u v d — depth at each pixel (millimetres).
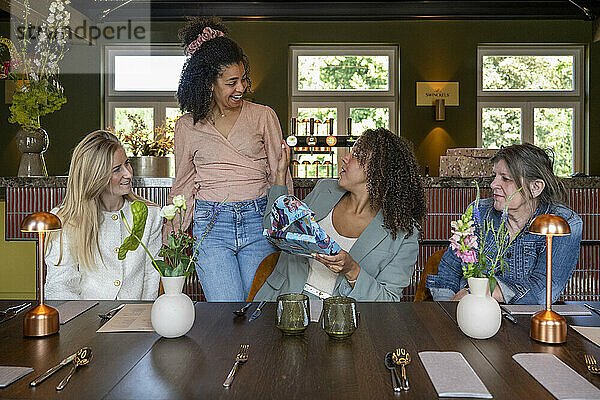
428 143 7309
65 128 7383
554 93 7398
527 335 1396
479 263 1392
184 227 2496
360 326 1474
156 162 3322
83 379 1096
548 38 7281
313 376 1112
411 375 1117
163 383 1074
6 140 7340
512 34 7281
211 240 2428
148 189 3082
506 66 7426
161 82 7523
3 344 1321
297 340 1350
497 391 1041
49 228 1402
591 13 6777
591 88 7301
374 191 2014
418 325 1483
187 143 2480
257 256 2467
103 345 1312
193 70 2371
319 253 1726
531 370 1136
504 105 7422
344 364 1183
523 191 1958
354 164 2043
